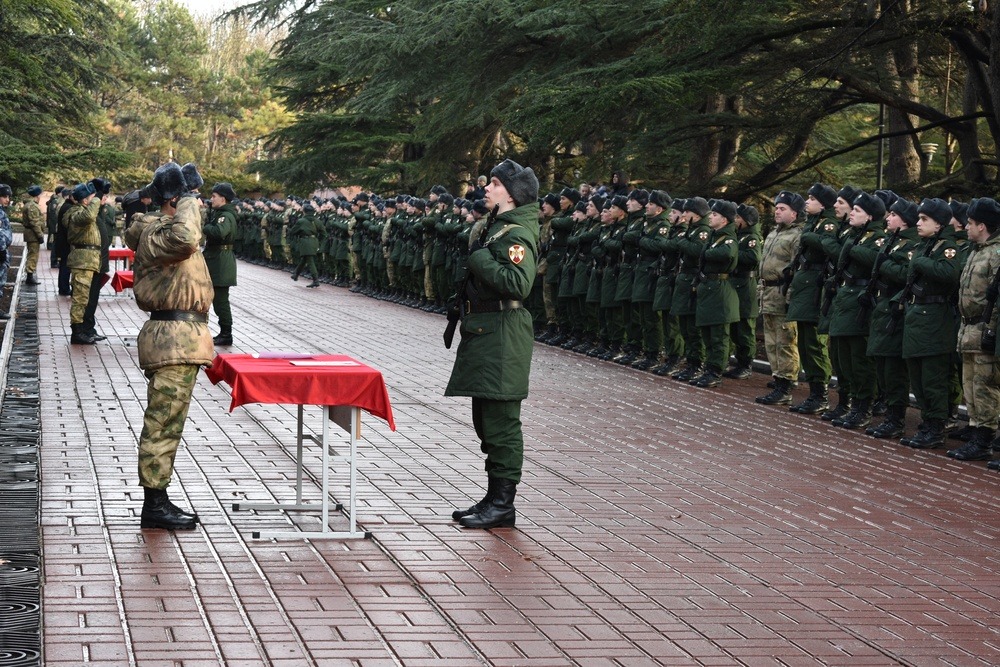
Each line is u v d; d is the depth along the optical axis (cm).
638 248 1652
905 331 1130
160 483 748
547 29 2602
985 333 1052
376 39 3200
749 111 2445
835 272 1230
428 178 3531
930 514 874
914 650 582
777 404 1373
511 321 779
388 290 2748
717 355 1477
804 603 651
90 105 4172
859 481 979
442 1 2975
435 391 1391
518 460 793
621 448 1084
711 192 2355
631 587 668
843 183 2878
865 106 2966
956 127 2258
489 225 782
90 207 1688
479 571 688
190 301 745
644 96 2098
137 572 662
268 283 3153
